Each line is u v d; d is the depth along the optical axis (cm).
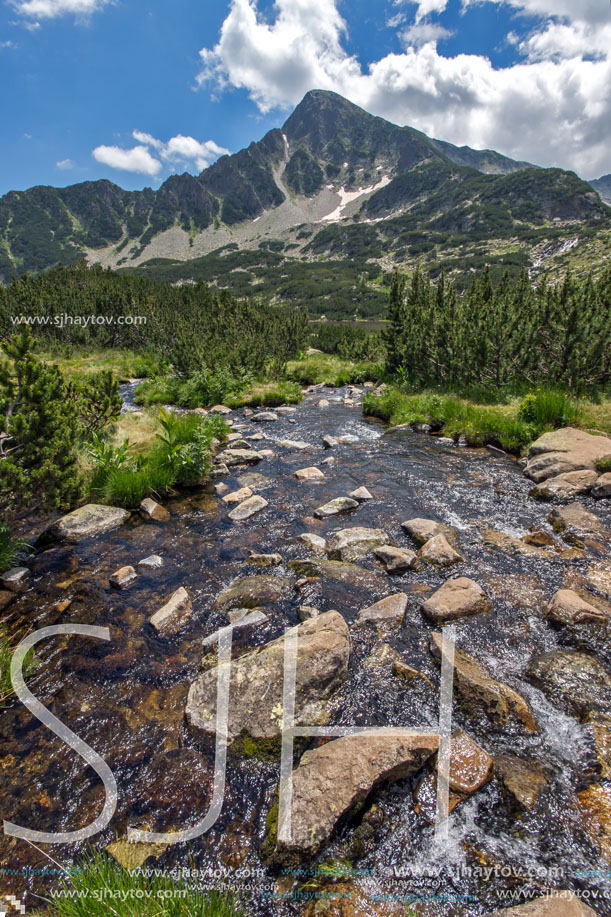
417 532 630
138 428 1209
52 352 3097
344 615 460
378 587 508
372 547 597
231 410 1719
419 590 501
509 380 1378
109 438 1058
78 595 510
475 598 455
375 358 3061
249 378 2055
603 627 409
